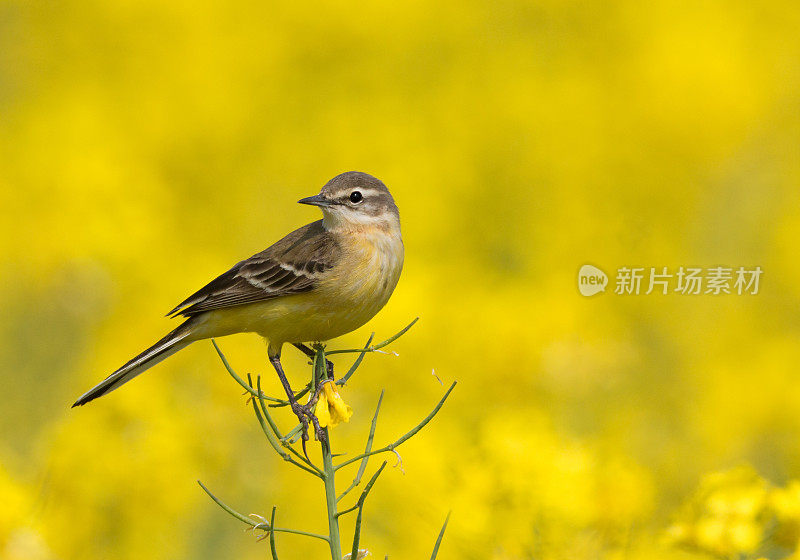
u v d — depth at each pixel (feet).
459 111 69.00
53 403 40.32
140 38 71.82
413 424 34.35
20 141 62.54
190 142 66.23
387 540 28.14
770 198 56.34
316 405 18.04
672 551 22.98
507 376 38.91
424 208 61.82
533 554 22.93
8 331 43.09
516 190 63.41
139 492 29.12
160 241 56.13
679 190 62.59
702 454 39.42
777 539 19.45
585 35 75.87
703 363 46.16
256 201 63.41
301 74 71.87
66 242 54.08
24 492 25.82
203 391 33.60
